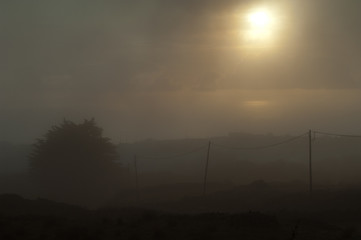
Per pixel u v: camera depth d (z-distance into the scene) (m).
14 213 60.94
